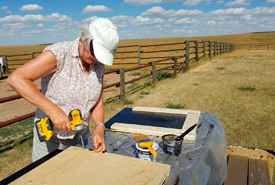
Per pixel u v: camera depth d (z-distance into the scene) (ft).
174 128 6.22
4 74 43.91
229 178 7.13
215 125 6.63
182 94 21.65
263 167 7.57
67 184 3.57
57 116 4.38
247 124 14.30
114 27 4.54
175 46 153.07
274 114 15.81
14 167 10.08
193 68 38.83
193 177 4.33
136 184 3.55
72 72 4.98
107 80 32.35
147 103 18.89
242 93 21.52
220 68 39.17
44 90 5.17
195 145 5.32
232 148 8.55
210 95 21.07
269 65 41.32
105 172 3.87
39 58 4.51
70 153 4.58
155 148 4.49
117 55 96.22
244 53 72.69
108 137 5.88
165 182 3.92
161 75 32.14
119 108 17.62
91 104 5.44
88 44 4.47
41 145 5.93
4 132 13.91
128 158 4.33
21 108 19.30
